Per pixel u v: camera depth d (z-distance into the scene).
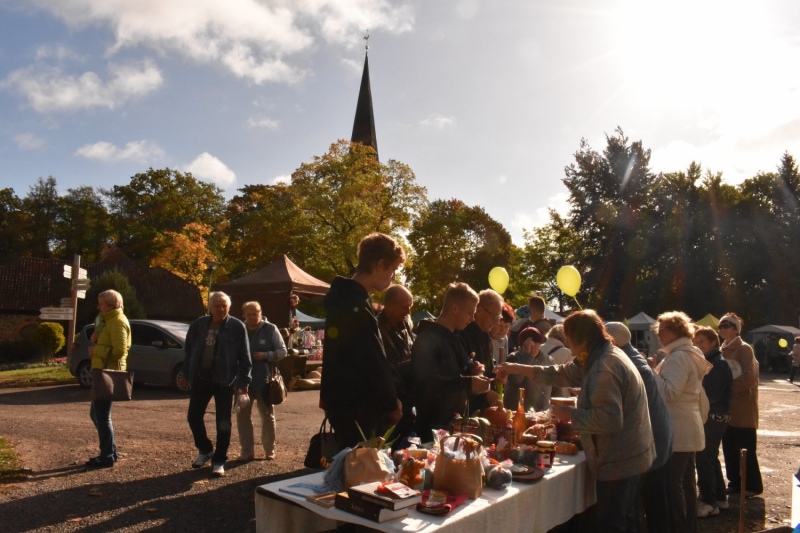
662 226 38.84
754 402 6.29
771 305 37.59
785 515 5.69
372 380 3.76
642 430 3.73
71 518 4.83
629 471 3.68
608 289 39.75
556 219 43.34
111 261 43.69
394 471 3.17
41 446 7.58
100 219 60.97
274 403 7.10
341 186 35.25
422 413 4.27
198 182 58.72
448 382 4.15
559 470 3.66
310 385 15.47
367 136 60.16
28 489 5.61
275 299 17.45
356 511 2.72
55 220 61.12
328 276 34.53
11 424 9.21
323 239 33.94
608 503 3.73
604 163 42.00
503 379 4.63
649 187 41.03
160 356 13.57
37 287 36.78
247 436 7.08
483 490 3.15
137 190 57.28
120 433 8.50
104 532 4.54
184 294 39.34
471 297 4.34
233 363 6.35
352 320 3.79
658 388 4.27
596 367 3.71
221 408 6.34
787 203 39.25
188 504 5.27
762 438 9.74
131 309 28.55
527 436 3.81
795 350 22.78
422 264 43.81
